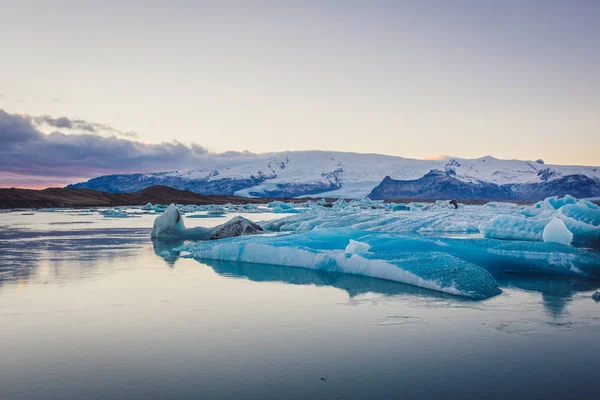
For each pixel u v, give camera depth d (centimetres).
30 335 531
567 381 412
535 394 386
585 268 948
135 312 632
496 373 429
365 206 4625
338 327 567
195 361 453
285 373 425
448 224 1900
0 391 387
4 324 573
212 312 633
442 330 556
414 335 537
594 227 1428
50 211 4384
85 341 511
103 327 562
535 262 977
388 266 879
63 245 1459
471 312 639
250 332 545
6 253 1255
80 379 411
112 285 815
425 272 826
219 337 526
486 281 785
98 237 1744
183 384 400
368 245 1016
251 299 711
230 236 1644
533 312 641
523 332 551
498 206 3825
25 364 445
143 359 458
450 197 19400
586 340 523
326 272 960
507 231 1568
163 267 1020
